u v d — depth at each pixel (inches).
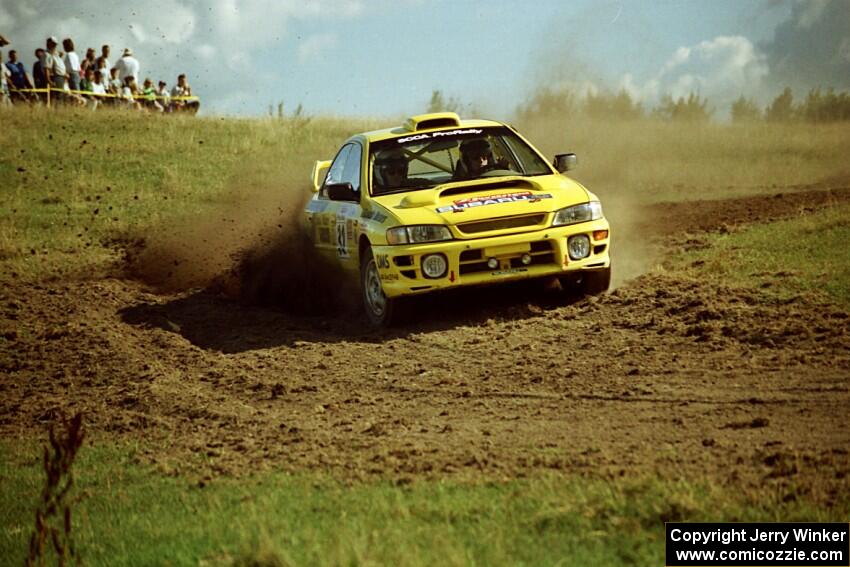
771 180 1446.9
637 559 299.3
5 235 1167.6
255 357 657.6
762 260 741.9
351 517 353.4
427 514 346.0
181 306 836.6
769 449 390.9
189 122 1831.9
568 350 582.6
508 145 757.3
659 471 373.7
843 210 923.4
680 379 506.3
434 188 700.7
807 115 2197.3
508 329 643.5
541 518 330.6
